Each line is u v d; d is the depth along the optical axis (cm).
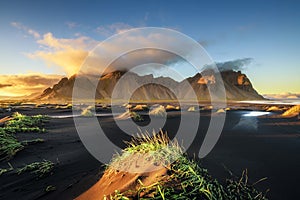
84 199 225
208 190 185
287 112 1284
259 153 411
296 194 229
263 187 246
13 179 336
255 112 1767
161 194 171
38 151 513
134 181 207
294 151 426
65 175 336
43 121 1116
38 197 263
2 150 489
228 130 746
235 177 271
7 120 1055
